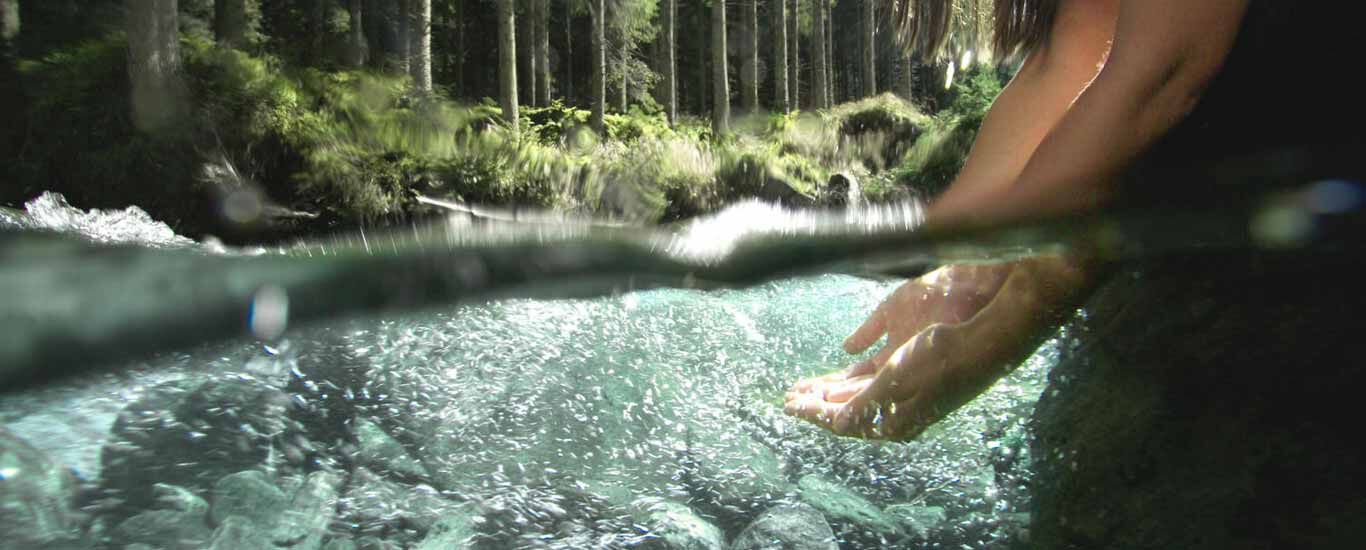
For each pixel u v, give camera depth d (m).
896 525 1.01
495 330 1.26
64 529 0.73
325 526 0.86
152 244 0.61
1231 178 0.54
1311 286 0.86
